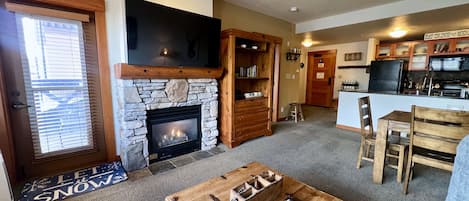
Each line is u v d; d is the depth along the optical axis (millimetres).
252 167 1684
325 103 7523
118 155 2750
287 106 5375
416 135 1969
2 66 2018
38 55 2168
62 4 2164
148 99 2527
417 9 3369
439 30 4785
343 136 3857
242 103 3361
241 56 3982
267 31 4547
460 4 2996
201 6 3072
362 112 2594
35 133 2246
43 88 2230
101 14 2424
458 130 1735
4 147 2010
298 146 3334
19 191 2014
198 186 1397
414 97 3557
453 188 1037
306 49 7875
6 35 2012
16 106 2111
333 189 2131
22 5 2004
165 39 2514
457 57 4746
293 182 1466
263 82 3920
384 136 2195
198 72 2869
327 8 3980
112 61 2561
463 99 3111
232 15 3859
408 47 5430
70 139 2441
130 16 2230
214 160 2799
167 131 2863
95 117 2572
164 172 2459
